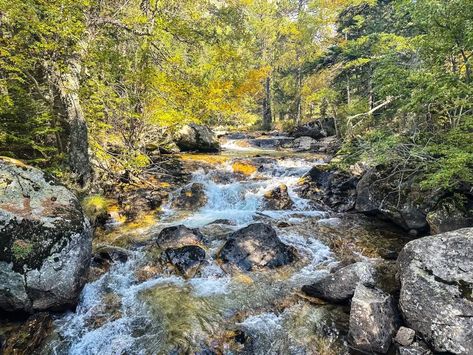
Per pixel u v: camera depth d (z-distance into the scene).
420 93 6.93
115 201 8.98
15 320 4.24
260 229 6.52
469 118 6.41
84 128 8.20
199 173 11.66
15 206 4.33
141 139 11.31
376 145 7.85
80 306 4.80
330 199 9.54
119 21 8.68
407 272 4.39
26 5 6.06
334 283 4.96
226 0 23.30
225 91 11.44
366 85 19.06
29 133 7.27
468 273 3.99
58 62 7.38
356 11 22.56
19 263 4.07
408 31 16.38
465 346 3.52
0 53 6.66
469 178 6.11
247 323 4.54
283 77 34.12
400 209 7.56
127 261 6.07
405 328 4.00
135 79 9.22
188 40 10.27
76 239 4.59
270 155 14.94
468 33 6.15
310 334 4.33
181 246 6.48
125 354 4.01
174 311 4.76
